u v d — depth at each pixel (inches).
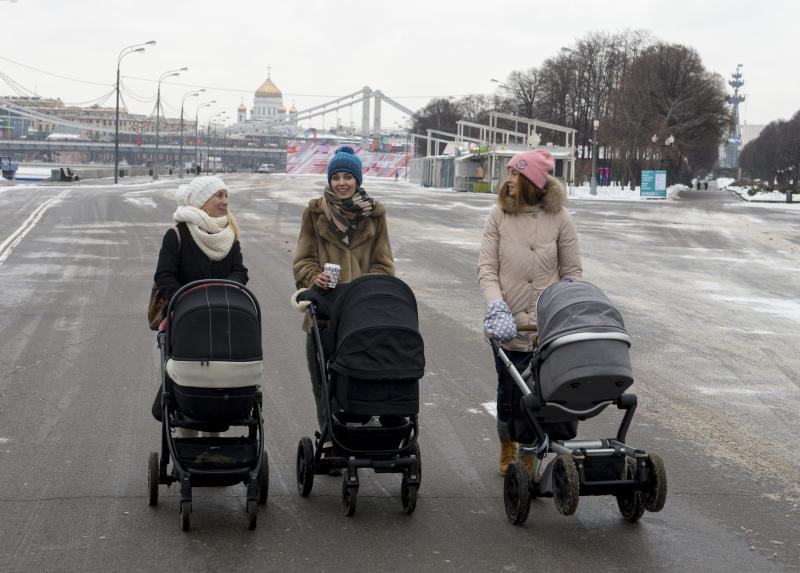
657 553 185.5
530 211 225.9
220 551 181.2
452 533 194.9
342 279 229.1
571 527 200.5
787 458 255.6
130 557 176.7
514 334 212.4
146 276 616.4
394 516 205.2
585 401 199.2
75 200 1496.1
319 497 218.2
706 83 3582.7
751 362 394.6
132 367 351.3
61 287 561.0
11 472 227.1
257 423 206.5
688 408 310.3
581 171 3762.3
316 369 223.9
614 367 191.3
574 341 192.4
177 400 200.2
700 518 206.7
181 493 188.9
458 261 765.3
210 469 193.3
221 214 221.6
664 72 3553.2
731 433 280.2
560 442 201.9
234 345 195.0
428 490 223.9
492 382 342.6
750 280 713.0
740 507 214.4
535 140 2596.0
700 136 3656.5
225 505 210.1
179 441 208.1
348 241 231.3
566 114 4215.1
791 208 2026.3
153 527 193.2
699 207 1937.7
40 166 5310.0
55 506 204.1
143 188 2151.8
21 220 1067.9
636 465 195.8
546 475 200.8
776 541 193.2
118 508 204.1
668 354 406.9
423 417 291.6
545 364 198.1
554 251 225.3
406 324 199.9
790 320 519.5
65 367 348.5
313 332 218.1
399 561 178.4
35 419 277.0
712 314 530.6
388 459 207.3
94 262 689.0
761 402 322.3
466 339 425.4
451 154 3206.2
